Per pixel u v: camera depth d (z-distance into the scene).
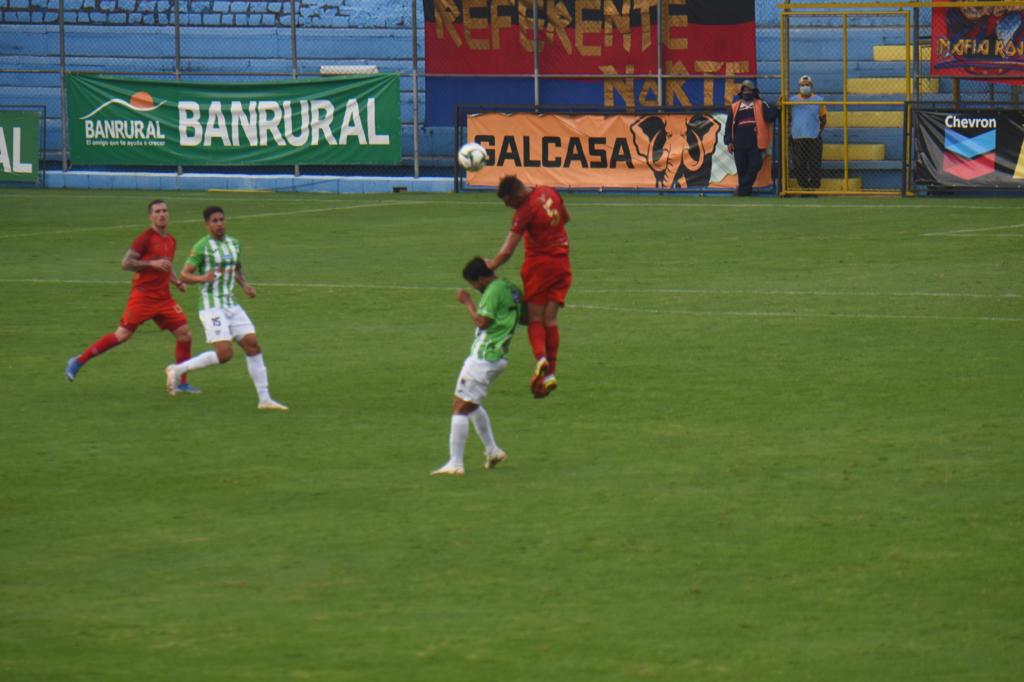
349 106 120.62
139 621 27.69
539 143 116.50
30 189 125.38
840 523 33.28
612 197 112.31
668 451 40.34
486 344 37.69
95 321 62.53
